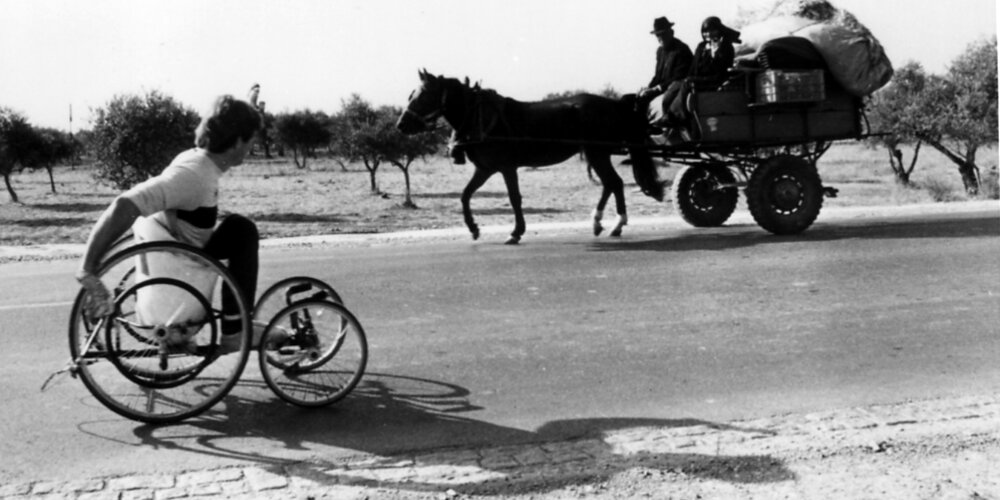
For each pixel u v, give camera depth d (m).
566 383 6.46
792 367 6.77
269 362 6.30
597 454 5.02
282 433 5.44
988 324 7.95
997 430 5.31
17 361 7.13
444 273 10.90
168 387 5.58
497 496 4.48
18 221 27.03
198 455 5.08
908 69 33.38
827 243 12.65
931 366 6.75
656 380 6.50
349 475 4.75
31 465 4.94
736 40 13.05
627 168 48.09
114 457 5.05
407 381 6.52
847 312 8.49
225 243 5.73
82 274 5.06
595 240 13.88
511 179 13.55
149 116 28.66
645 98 13.94
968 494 4.42
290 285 6.04
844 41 13.05
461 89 13.23
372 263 11.80
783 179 13.62
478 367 6.87
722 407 5.88
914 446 5.07
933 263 10.87
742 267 10.91
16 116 40.84
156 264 5.44
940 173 39.31
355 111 37.72
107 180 29.28
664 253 12.15
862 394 6.11
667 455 4.99
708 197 15.27
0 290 10.30
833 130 13.53
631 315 8.52
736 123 13.05
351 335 7.79
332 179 47.69
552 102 13.70
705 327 8.03
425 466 4.87
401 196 35.72
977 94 30.41
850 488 4.51
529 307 8.95
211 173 5.49
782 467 4.80
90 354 5.43
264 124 5.75
